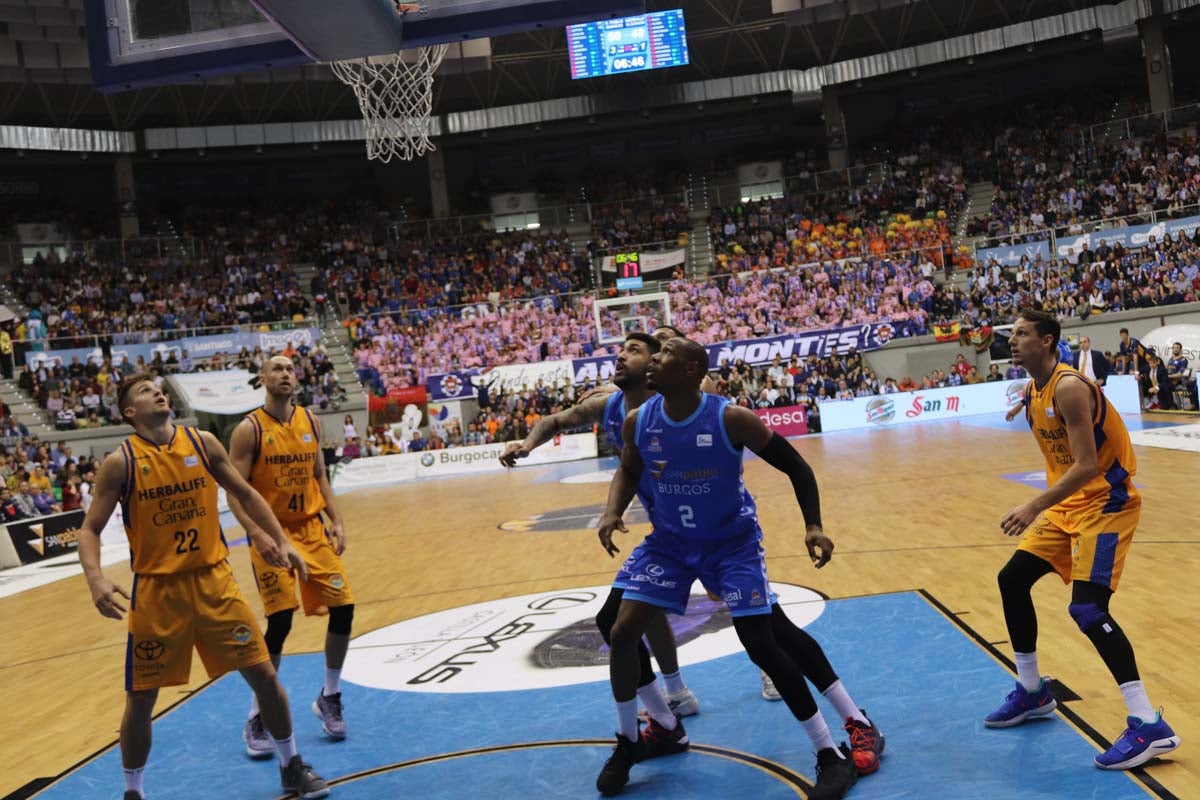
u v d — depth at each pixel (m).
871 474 13.25
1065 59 32.38
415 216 34.16
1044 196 28.00
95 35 7.56
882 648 4.92
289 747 3.74
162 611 3.60
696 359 3.38
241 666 3.68
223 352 24.45
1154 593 5.46
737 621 3.36
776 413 22.98
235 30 7.37
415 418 24.53
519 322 26.42
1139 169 26.72
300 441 4.49
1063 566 3.62
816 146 34.72
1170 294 22.25
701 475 3.40
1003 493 10.24
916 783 3.26
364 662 5.77
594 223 31.75
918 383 23.92
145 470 3.57
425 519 13.80
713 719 4.18
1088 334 22.72
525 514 13.12
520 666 5.29
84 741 4.79
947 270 25.80
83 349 23.31
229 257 29.03
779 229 30.12
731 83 31.09
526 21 7.19
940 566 6.83
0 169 30.78
